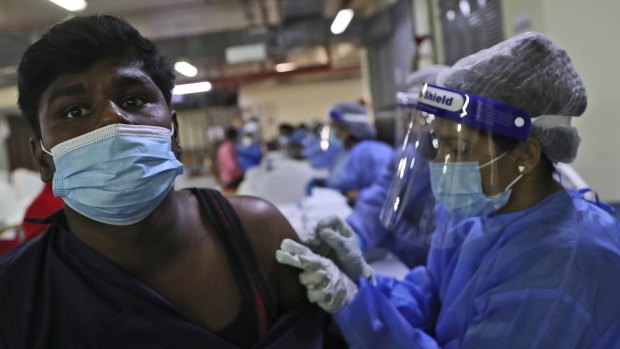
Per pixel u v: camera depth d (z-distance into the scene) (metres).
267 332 0.65
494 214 0.85
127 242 0.60
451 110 0.77
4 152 5.87
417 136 0.92
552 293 0.70
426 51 3.79
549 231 0.76
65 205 0.62
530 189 0.82
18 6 4.30
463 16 3.16
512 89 0.75
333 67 10.09
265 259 0.70
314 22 5.93
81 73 0.56
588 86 1.50
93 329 0.57
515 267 0.76
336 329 0.88
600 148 1.49
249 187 3.31
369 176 2.50
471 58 0.81
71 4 3.19
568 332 0.68
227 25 5.96
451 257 0.97
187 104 7.79
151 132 0.60
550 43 0.77
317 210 2.45
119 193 0.56
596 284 0.69
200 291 0.63
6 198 3.19
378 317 0.84
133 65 0.59
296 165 3.50
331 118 2.89
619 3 1.39
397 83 5.01
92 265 0.60
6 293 0.58
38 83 0.56
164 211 0.62
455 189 0.81
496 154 0.77
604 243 0.72
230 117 9.31
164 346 0.58
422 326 0.98
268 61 8.45
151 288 0.60
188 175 6.29
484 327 0.75
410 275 1.13
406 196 0.95
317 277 0.73
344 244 0.87
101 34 0.56
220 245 0.67
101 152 0.56
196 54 6.01
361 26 5.88
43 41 0.56
